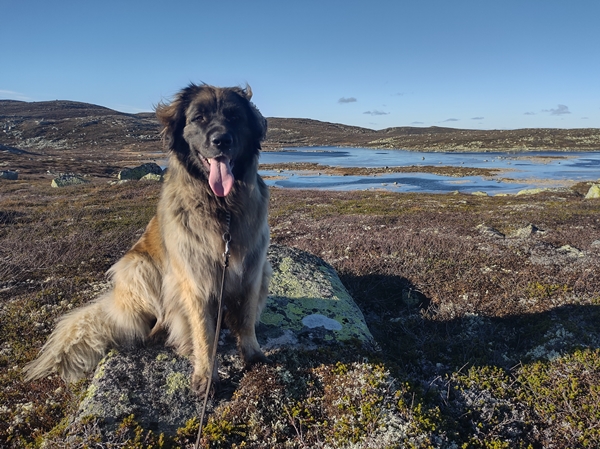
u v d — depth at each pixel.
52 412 1.12
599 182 10.66
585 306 1.78
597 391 1.28
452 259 2.55
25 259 2.46
